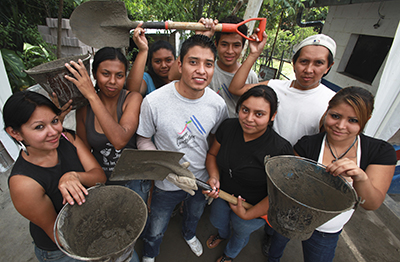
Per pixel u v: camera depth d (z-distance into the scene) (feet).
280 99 5.73
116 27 4.80
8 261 6.47
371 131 9.45
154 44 6.53
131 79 5.32
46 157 3.64
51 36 18.99
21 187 3.34
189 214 6.48
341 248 7.57
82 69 3.76
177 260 6.95
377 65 13.74
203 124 5.02
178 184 4.49
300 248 7.57
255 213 4.89
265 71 22.97
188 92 4.66
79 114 4.75
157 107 4.75
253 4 10.68
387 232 8.20
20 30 15.16
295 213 3.22
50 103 3.30
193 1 17.51
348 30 15.87
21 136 3.26
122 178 3.99
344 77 15.99
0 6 14.75
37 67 4.11
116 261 3.16
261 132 4.66
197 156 5.47
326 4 16.34
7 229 7.23
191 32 16.57
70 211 3.38
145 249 6.31
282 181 4.20
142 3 19.07
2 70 7.80
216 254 7.18
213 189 4.96
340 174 3.60
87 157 4.36
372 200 3.80
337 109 3.95
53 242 4.01
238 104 4.60
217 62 7.06
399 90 8.34
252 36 5.44
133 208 3.67
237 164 4.84
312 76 4.99
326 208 3.98
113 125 4.18
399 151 9.43
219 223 6.16
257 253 7.30
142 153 3.67
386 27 12.81
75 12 4.44
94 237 3.87
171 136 5.02
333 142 4.42
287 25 26.17
